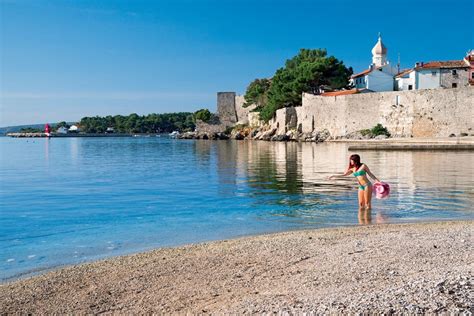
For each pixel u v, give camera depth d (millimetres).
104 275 10547
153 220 17750
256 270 10523
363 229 14797
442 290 7375
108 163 49562
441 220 16578
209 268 10820
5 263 12031
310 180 29641
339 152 57406
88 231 15914
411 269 9961
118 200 22969
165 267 11023
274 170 36656
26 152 79000
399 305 6836
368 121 86438
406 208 19047
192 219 17797
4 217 18672
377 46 112562
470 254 11109
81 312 8500
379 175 31391
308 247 12352
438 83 88062
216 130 157000
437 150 56594
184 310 8305
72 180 32594
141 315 8234
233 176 32938
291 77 114188
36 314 8484
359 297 7508
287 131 105750
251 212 18984
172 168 41250
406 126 80875
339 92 97000
